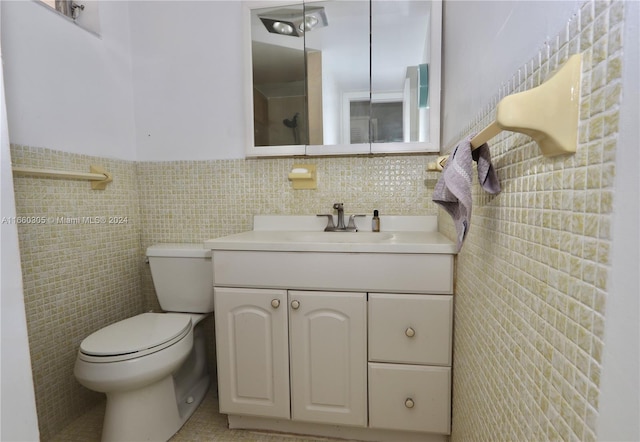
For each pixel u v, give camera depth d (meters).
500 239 0.61
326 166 1.47
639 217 0.27
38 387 1.14
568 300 0.38
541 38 0.44
